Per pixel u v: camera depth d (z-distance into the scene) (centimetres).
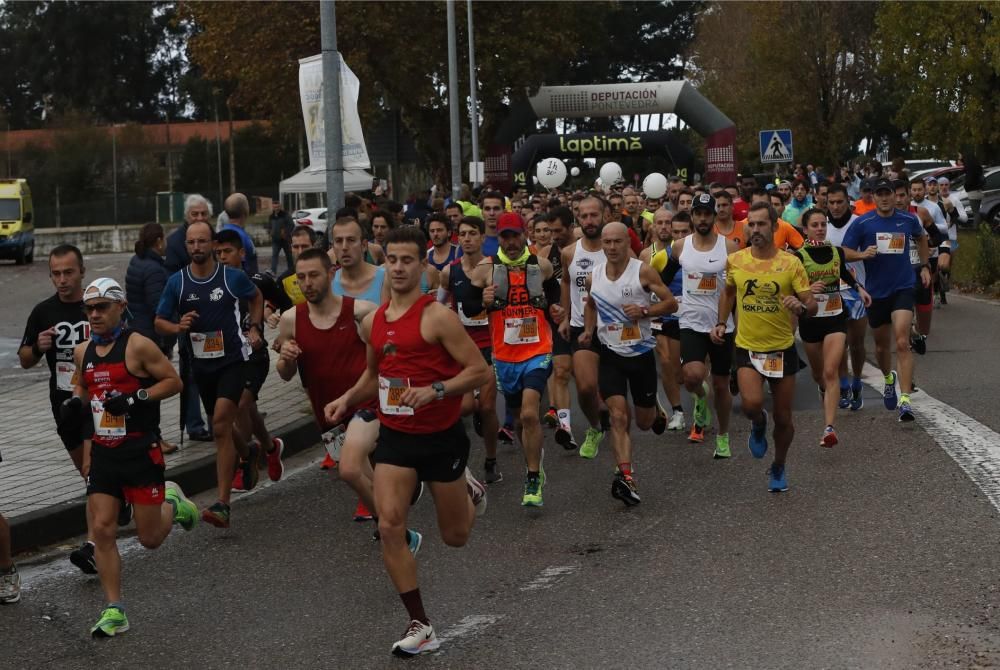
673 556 743
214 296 902
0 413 1398
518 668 570
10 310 2767
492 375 635
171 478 982
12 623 680
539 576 717
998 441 1007
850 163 5388
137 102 9012
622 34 7625
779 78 5144
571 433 1080
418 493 648
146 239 1096
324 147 1392
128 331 686
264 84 3881
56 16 8731
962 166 4056
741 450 1055
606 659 574
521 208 1912
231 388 885
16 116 8781
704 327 1043
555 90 4200
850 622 606
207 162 6512
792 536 771
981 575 670
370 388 684
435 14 3884
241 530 869
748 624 612
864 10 5184
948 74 3638
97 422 679
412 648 592
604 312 911
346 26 3766
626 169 7881
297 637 634
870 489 880
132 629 661
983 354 1498
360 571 752
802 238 1310
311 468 1081
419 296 629
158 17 8844
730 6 6538
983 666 541
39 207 5834
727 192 1274
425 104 4103
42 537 863
